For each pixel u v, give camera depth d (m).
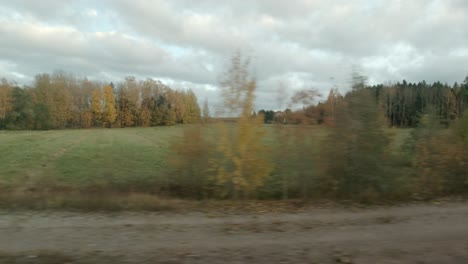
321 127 10.97
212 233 6.67
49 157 25.42
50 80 92.00
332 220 7.80
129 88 99.00
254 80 10.66
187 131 11.27
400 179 10.82
